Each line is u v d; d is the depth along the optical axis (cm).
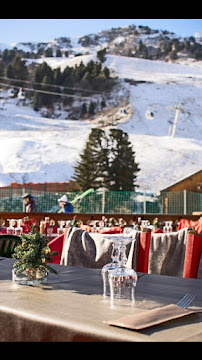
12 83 9781
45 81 9750
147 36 13700
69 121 8675
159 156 6800
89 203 1770
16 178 5991
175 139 7362
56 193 1870
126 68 10444
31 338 141
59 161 6388
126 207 1773
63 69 10988
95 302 161
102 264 304
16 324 146
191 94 9319
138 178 6266
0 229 597
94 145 5534
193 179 4147
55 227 700
